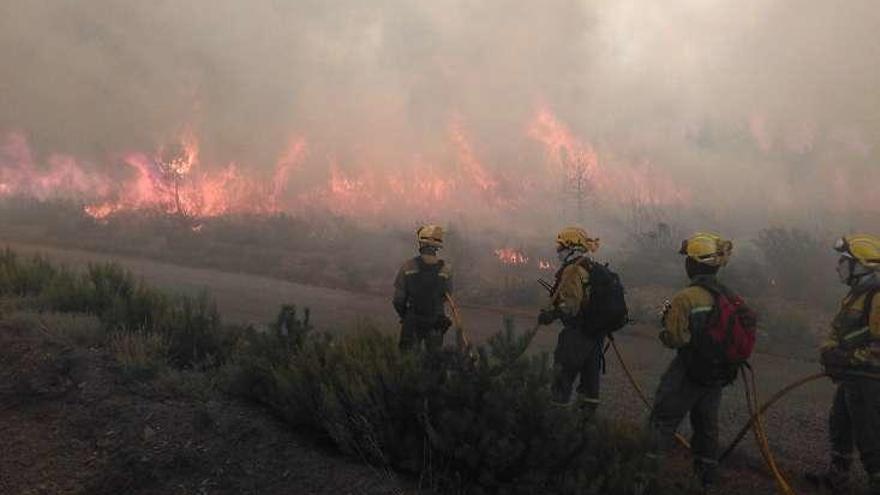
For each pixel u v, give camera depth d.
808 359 9.55
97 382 4.98
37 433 4.50
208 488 4.10
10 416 4.68
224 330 6.27
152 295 6.46
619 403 6.87
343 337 5.32
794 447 6.06
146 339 5.60
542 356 4.44
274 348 5.21
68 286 6.59
